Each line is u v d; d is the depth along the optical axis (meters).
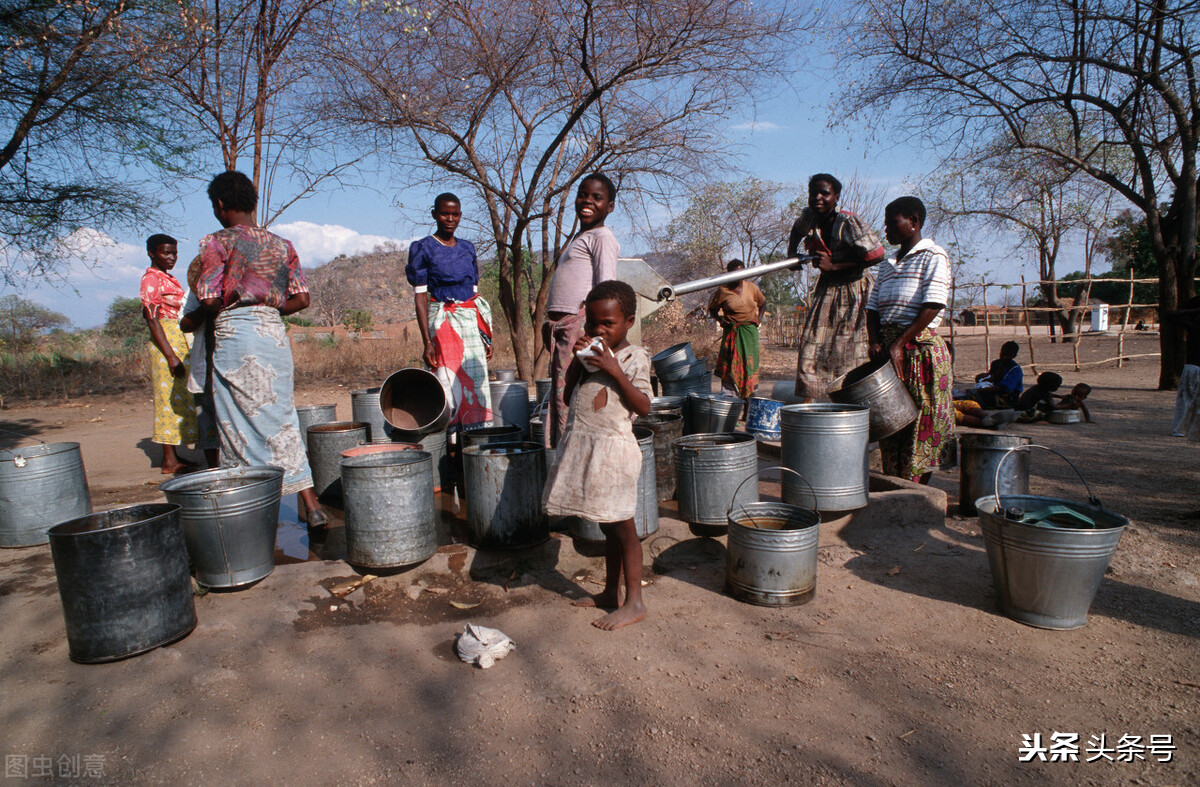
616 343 2.96
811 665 2.72
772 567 3.21
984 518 3.14
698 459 3.78
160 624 2.88
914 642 2.89
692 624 3.08
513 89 8.59
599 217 3.80
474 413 5.40
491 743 2.27
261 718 2.41
